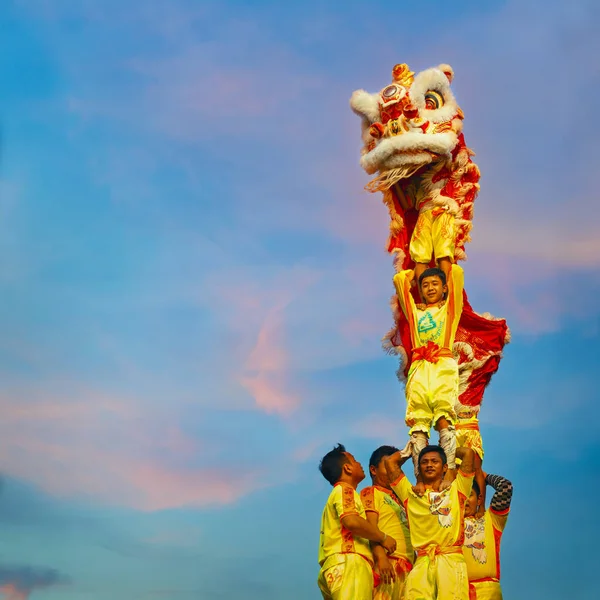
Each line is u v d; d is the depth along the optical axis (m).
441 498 8.61
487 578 9.16
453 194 10.12
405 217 10.35
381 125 9.78
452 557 8.52
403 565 8.92
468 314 10.14
